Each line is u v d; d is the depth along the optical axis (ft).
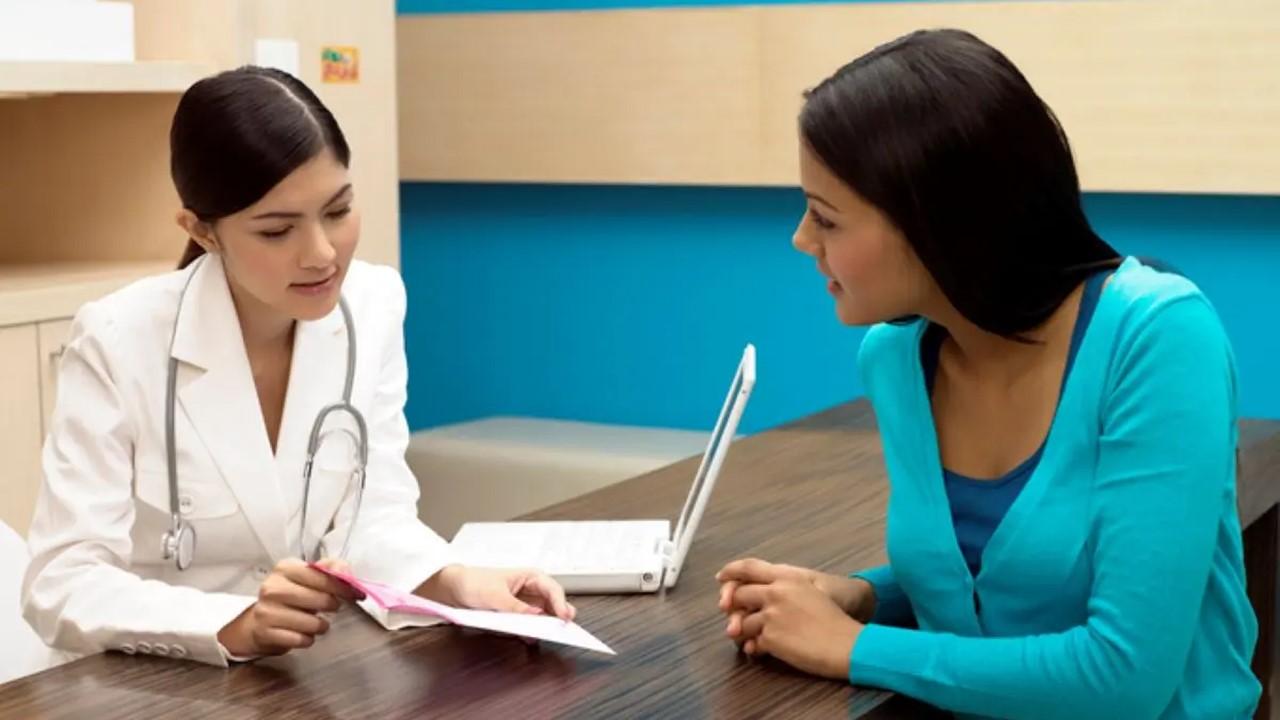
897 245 4.91
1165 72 11.34
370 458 6.48
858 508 7.35
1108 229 11.97
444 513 12.64
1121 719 4.78
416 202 14.25
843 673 5.08
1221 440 4.76
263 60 10.88
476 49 13.53
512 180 13.56
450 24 13.60
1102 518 4.82
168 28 10.76
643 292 13.46
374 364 6.52
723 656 5.36
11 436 9.48
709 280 13.20
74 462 5.89
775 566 5.48
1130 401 4.78
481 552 6.39
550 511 7.34
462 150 13.70
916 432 5.31
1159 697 4.77
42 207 11.41
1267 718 8.81
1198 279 11.68
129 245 11.27
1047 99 11.71
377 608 5.70
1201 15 11.18
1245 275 11.52
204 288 6.14
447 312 14.26
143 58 10.83
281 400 6.41
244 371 6.16
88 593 5.57
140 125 11.13
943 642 4.98
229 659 5.29
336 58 11.41
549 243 13.78
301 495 6.25
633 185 13.39
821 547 6.67
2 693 5.01
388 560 6.03
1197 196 11.60
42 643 6.52
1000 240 4.81
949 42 4.89
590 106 13.17
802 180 5.07
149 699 4.93
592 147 13.21
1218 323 4.91
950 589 5.22
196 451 6.07
